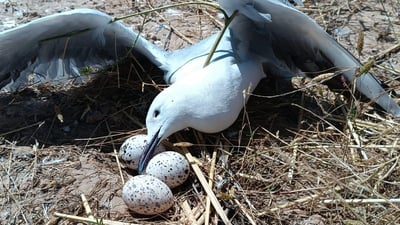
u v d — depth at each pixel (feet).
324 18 3.93
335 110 3.23
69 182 2.88
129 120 3.19
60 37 3.12
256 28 3.10
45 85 3.38
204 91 2.94
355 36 3.79
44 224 2.72
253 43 3.15
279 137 3.08
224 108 2.95
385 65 3.58
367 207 2.72
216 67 3.02
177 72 3.13
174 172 2.79
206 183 2.79
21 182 2.89
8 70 3.20
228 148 2.98
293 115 3.21
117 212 2.76
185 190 2.83
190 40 3.75
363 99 3.26
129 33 3.13
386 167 2.89
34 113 3.24
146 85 3.32
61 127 3.17
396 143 3.01
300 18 2.93
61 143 3.08
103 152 3.05
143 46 3.17
